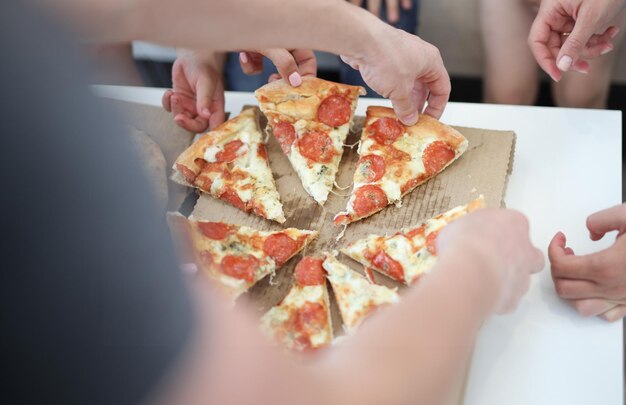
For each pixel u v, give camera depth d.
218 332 0.39
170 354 0.37
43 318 0.36
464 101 1.51
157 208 0.38
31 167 0.34
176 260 0.39
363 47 0.82
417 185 0.90
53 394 0.37
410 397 0.48
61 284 0.35
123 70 1.05
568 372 0.75
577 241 0.86
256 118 1.00
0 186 0.34
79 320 0.36
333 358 0.51
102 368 0.37
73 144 0.35
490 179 0.89
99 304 0.36
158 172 0.91
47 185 0.34
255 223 0.89
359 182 0.90
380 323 0.53
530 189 0.92
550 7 0.99
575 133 0.97
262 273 0.83
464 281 0.56
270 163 0.96
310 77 0.99
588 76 1.22
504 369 0.75
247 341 0.40
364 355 0.50
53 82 0.34
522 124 0.99
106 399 0.38
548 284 0.81
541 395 0.74
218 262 0.82
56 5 0.36
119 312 0.37
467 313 0.54
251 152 0.96
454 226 0.63
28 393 0.37
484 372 0.75
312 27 0.78
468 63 1.45
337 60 1.43
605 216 0.81
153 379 0.37
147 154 0.92
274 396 0.41
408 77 0.85
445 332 0.52
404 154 0.91
